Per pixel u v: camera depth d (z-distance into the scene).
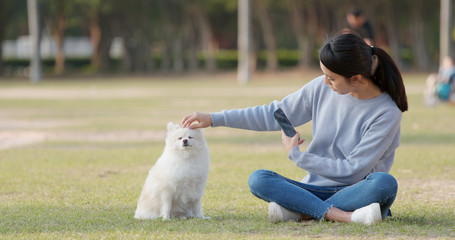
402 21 51.62
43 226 4.89
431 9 49.81
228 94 25.84
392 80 4.49
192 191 5.11
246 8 37.78
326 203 4.66
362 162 4.49
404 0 48.72
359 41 4.32
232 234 4.44
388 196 4.51
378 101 4.56
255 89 29.73
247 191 6.63
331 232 4.37
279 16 52.78
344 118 4.68
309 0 46.75
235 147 10.88
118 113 18.09
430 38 57.88
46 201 6.22
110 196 6.50
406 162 8.55
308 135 12.50
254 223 4.80
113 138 12.46
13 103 22.58
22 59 60.31
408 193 6.34
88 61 63.84
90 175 7.98
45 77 51.25
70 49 76.25
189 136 5.01
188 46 60.41
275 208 4.70
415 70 49.19
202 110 18.06
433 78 18.72
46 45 76.38
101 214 5.45
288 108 5.00
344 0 46.44
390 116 4.50
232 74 50.12
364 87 4.52
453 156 9.06
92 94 28.00
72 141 11.99
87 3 49.31
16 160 9.40
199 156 5.09
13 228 4.83
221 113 5.08
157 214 5.21
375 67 4.51
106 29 58.09
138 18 54.78
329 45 4.36
